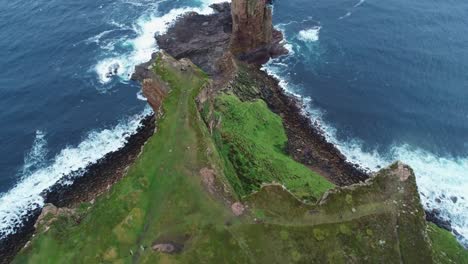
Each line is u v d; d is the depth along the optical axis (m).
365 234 49.44
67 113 89.56
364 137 84.12
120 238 48.81
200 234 48.25
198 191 51.97
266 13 98.12
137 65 98.25
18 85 94.62
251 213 50.06
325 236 48.78
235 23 98.31
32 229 70.00
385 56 100.50
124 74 98.12
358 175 77.06
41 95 92.81
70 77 97.12
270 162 71.12
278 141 79.56
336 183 74.25
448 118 86.56
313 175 71.50
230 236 48.06
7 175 78.19
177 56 101.19
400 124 86.12
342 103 90.75
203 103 65.06
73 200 73.56
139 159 56.06
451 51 100.25
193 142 57.28
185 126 59.25
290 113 88.62
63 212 57.53
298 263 46.78
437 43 102.62
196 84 65.50
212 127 66.56
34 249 50.44
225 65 96.75
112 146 83.31
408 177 53.50
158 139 58.06
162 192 52.38
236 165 67.44
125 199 52.06
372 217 50.62
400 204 51.81
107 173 77.81
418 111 88.25
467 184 76.25
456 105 88.69
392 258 48.47
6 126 86.44
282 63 101.19
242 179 65.69
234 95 86.19
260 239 48.00
